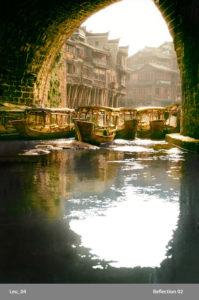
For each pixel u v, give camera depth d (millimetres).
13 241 3129
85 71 47500
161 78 74938
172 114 23609
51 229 3461
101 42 56906
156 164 8875
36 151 11891
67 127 19828
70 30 22281
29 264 2652
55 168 7930
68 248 2969
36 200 4734
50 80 25000
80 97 46625
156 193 5258
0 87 19078
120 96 64375
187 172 7480
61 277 2463
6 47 18250
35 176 6770
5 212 4105
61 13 19656
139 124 24219
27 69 20328
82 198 4863
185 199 4859
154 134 20828
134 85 76438
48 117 21875
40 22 18969
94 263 2674
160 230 3465
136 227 3549
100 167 8195
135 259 2762
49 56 22125
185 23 12492
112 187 5715
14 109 18969
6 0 15969
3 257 2775
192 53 12266
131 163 9047
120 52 59250
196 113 12594
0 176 6734
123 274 2512
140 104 75500
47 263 2668
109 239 3186
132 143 17250
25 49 19453
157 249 2963
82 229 3467
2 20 16797
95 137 14977
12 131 18688
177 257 2801
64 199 4805
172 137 15602
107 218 3869
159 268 2607
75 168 7973
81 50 47438
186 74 13453
